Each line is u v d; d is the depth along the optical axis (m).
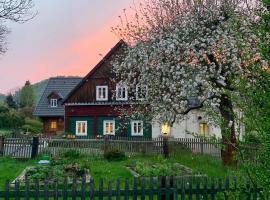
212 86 21.97
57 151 27.88
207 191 9.66
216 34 22.67
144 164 21.34
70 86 65.69
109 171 20.05
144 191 9.50
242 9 20.75
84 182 9.34
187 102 24.44
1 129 64.00
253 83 6.30
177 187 9.64
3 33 24.44
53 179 16.39
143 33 27.78
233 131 7.20
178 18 25.14
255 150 6.35
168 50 23.80
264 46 6.06
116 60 33.50
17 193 9.20
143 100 28.28
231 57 21.47
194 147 29.30
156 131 43.31
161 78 25.09
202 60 22.80
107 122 45.84
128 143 28.64
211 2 23.53
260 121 5.99
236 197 7.53
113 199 12.48
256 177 6.23
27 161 25.27
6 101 93.25
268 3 5.85
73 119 46.78
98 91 46.22
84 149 28.36
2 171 20.95
